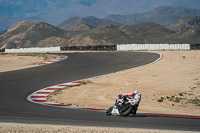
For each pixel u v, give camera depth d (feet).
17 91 158.20
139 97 93.25
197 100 150.30
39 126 79.92
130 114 98.89
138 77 204.44
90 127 78.33
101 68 245.65
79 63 286.87
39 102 129.90
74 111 105.29
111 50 497.87
